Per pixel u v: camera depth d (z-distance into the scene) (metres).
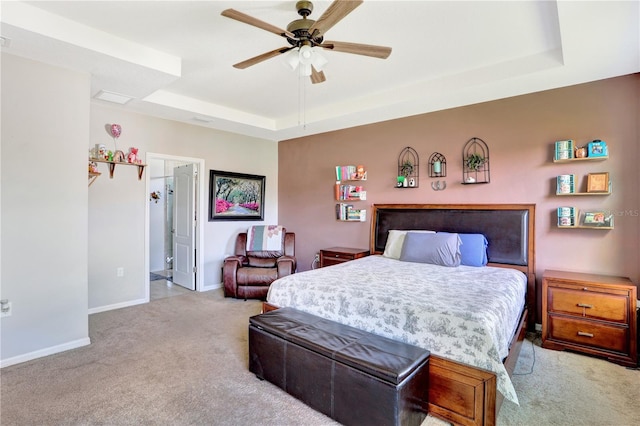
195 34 2.67
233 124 4.88
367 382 1.80
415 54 2.98
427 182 4.29
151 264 6.65
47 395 2.22
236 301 4.53
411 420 1.82
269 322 2.41
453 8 2.29
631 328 2.64
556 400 2.19
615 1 1.91
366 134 4.89
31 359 2.72
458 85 3.40
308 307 2.66
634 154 2.99
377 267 3.47
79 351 2.90
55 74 2.84
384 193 4.71
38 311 2.77
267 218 6.07
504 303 2.29
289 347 2.20
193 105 4.26
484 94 3.55
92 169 3.90
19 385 2.34
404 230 4.34
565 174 3.32
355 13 2.34
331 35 2.65
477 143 3.88
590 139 3.19
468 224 3.87
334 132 5.30
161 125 4.57
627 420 1.99
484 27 2.53
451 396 1.94
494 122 3.76
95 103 3.93
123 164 4.23
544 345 3.00
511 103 3.64
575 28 2.21
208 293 4.97
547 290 3.00
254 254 5.06
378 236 4.68
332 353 1.96
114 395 2.23
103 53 2.63
